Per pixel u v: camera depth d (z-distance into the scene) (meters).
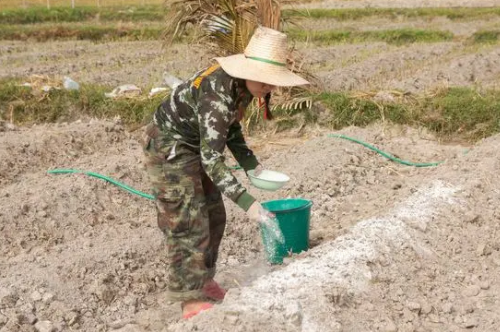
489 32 18.02
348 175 7.39
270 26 8.00
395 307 4.59
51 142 8.27
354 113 9.54
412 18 24.94
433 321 4.57
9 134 8.73
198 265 4.40
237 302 4.22
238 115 4.23
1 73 13.88
